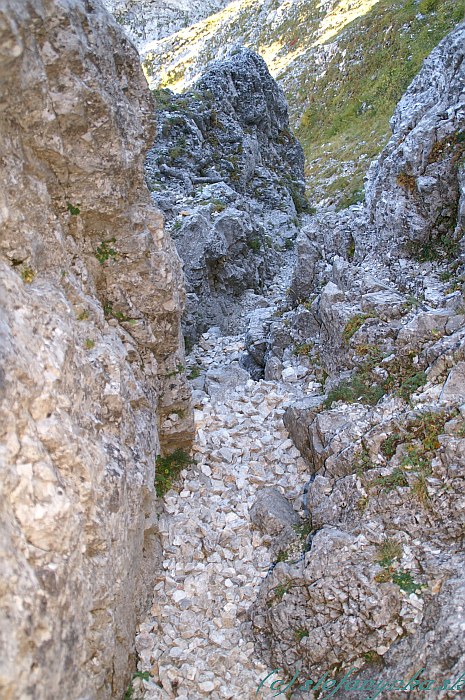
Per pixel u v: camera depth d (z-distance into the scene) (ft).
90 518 17.76
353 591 21.77
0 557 13.38
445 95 36.73
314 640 21.77
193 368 44.06
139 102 24.93
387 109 106.11
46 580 14.71
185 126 69.41
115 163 22.65
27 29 17.84
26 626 13.46
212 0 277.64
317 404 31.09
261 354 43.16
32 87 18.67
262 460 30.78
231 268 53.93
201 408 33.78
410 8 122.21
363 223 41.09
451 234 34.76
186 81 180.34
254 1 195.42
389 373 30.25
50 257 20.83
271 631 23.09
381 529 23.48
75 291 21.79
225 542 26.63
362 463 25.61
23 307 17.48
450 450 23.65
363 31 127.65
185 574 25.50
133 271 25.25
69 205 22.80
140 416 24.88
